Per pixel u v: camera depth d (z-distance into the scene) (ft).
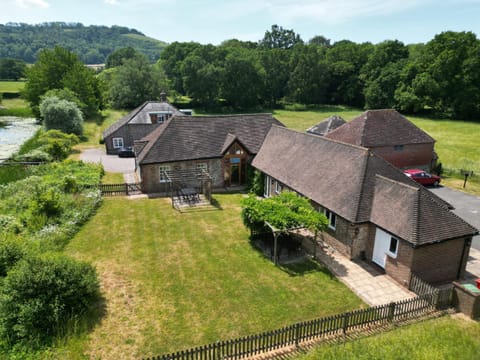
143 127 174.29
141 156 117.70
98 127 240.73
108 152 172.45
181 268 70.49
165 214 98.78
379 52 357.61
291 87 383.04
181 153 117.50
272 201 80.79
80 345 49.11
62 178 113.09
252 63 358.23
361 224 72.59
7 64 522.88
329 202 79.15
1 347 47.60
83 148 184.03
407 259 64.13
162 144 116.67
